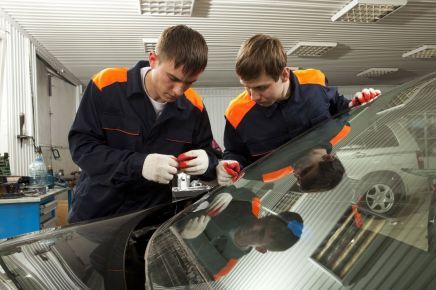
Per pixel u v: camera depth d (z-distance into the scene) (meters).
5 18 3.25
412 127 0.62
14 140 3.30
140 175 0.96
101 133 1.13
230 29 3.86
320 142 0.77
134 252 0.66
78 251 0.67
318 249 0.47
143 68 1.16
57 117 4.88
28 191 2.59
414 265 0.40
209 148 1.31
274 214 0.58
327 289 0.41
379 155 0.60
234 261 0.51
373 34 4.21
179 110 1.17
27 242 0.76
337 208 0.53
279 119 1.27
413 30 4.12
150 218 0.89
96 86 1.13
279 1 3.25
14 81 3.38
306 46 4.49
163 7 3.23
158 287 0.49
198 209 0.75
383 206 0.50
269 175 0.74
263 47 1.02
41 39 3.88
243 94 1.37
